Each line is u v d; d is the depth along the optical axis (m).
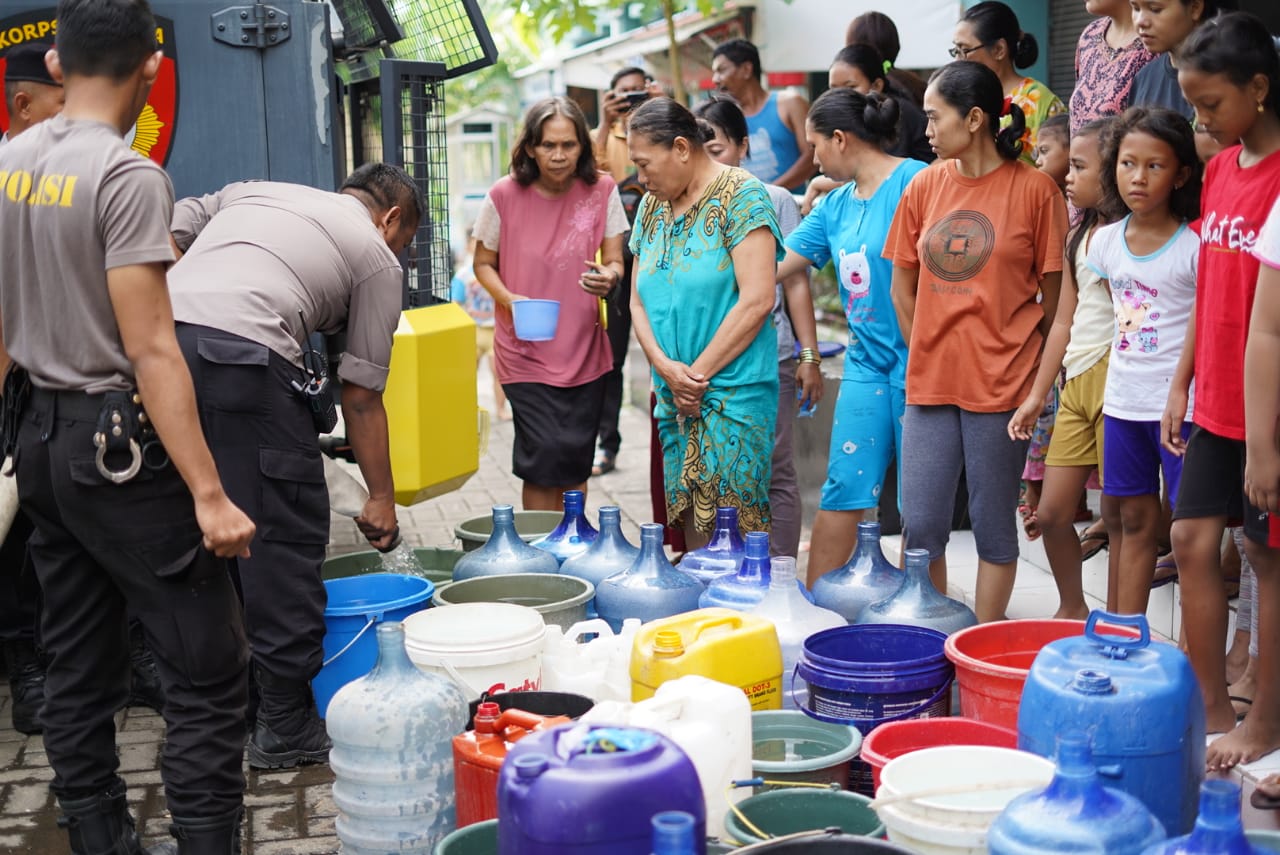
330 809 3.77
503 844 2.24
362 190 4.19
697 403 4.49
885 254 4.47
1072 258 4.23
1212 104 3.21
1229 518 3.42
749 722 2.85
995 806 2.51
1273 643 3.29
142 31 2.94
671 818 2.03
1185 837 2.15
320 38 4.76
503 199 5.54
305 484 3.82
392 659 3.09
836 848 2.30
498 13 14.41
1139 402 3.83
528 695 3.14
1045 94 5.57
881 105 4.71
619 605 3.91
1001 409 4.21
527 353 5.52
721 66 7.27
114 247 2.79
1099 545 4.73
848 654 3.44
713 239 4.46
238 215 3.89
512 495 7.85
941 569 4.53
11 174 2.90
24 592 4.29
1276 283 3.01
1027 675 2.86
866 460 4.72
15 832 3.67
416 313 4.87
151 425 2.92
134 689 4.51
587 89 14.18
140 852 3.33
